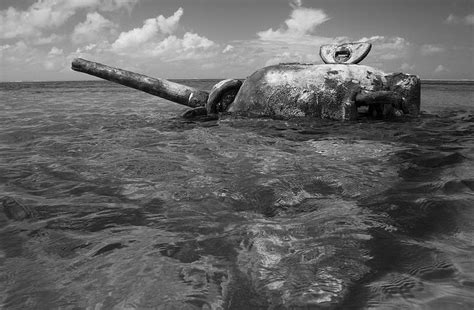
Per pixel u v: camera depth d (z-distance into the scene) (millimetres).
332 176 3861
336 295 1824
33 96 21594
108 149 5465
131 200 3277
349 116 7883
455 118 9023
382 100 7734
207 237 2512
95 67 10523
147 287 1924
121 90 32125
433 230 2568
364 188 3496
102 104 15117
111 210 3049
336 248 2309
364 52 9188
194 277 2012
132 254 2289
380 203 3088
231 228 2654
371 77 8367
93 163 4590
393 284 1902
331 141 5910
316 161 4582
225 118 8562
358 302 1760
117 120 9070
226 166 4371
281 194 3336
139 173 4129
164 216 2906
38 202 3242
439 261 2133
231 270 2082
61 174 4129
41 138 6488
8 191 3557
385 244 2359
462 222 2689
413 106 8797
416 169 4184
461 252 2242
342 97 7984
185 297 1830
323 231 2566
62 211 3033
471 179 3736
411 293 1816
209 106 9312
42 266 2172
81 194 3457
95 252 2330
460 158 4711
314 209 2996
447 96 21281
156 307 1758
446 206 2984
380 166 4309
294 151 5199
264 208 3047
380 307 1711
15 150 5465
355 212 2902
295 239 2451
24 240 2529
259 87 8586
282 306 1752
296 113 8188
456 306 1695
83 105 14508
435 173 4012
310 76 8266
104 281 1990
